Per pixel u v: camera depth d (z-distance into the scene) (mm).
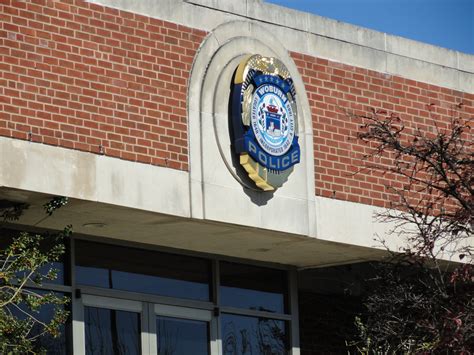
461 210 16344
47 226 17312
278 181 18047
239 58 18078
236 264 19812
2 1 15883
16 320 15320
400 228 19547
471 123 20969
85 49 16547
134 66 17016
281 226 18141
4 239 16984
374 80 19812
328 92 19203
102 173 16375
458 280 16266
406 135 20047
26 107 15828
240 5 18375
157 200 16875
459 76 21047
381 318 17516
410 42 20484
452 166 16359
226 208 17531
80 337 17547
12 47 15859
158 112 17125
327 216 18797
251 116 17766
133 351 18188
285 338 20188
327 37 19375
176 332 18781
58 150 16000
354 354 20797
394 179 19656
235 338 19516
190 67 17609
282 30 18828
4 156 15492
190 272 19188
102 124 16516
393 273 18312
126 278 18344
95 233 17812
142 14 17234
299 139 18656
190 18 17766
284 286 20359
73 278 17641
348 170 19172
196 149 17406
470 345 15305
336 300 20922
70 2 16516
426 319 16234
